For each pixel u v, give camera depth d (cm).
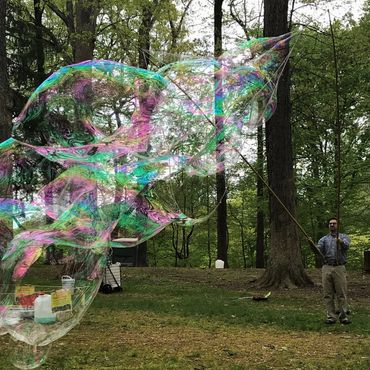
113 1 1296
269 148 1075
